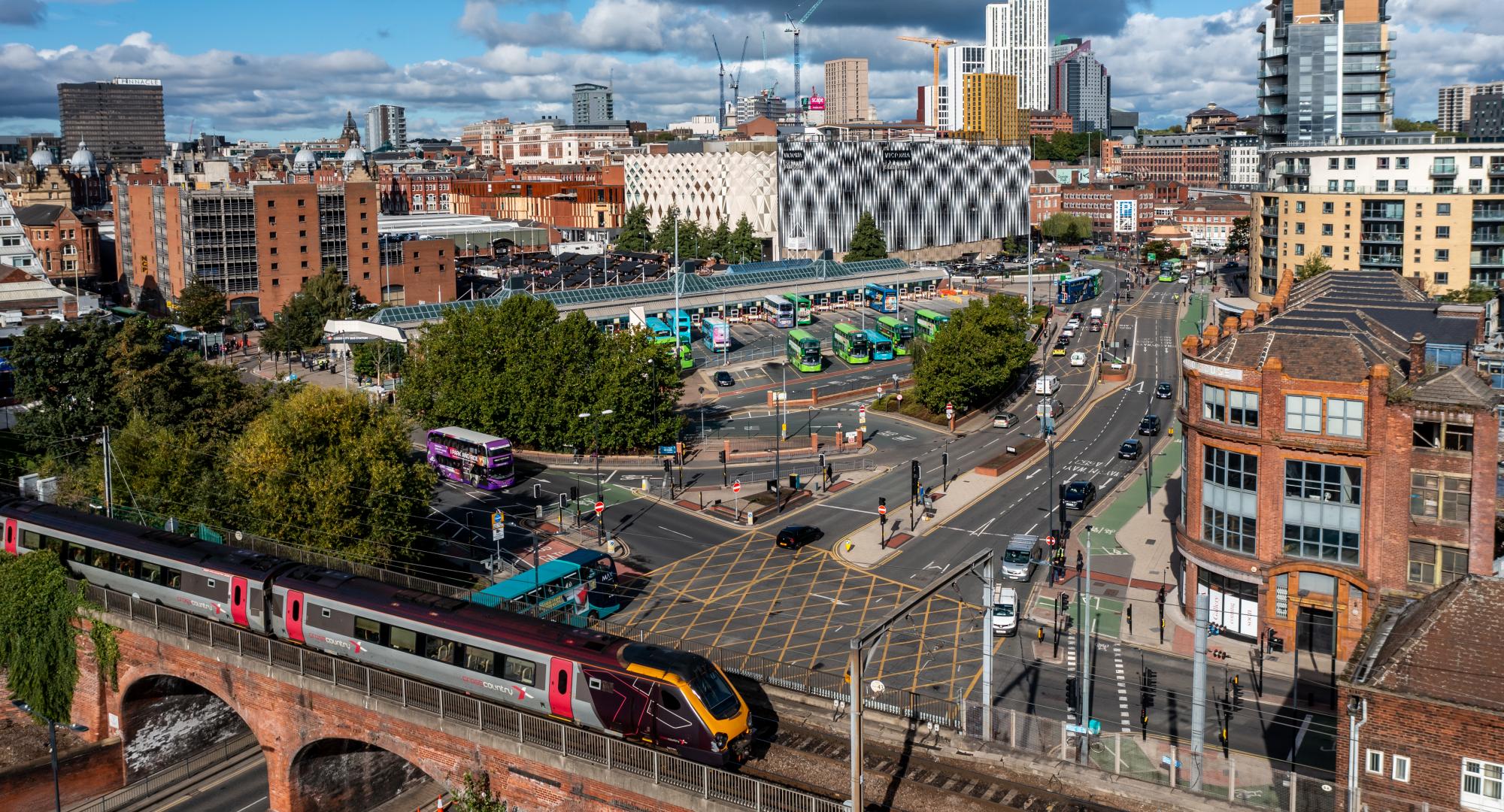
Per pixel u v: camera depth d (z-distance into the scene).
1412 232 182.38
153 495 91.62
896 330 195.38
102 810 69.25
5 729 73.12
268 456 86.06
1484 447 69.44
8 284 187.75
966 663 76.19
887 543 100.69
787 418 148.62
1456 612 49.00
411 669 61.75
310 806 64.94
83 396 107.38
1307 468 75.31
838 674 72.94
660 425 129.88
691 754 53.16
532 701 57.38
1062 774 53.03
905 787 52.19
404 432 92.31
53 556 73.56
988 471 120.62
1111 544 99.50
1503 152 176.38
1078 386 165.88
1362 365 74.69
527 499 114.44
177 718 73.94
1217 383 78.75
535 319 137.12
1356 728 47.50
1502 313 156.75
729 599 88.38
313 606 65.44
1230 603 80.44
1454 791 45.50
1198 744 53.91
